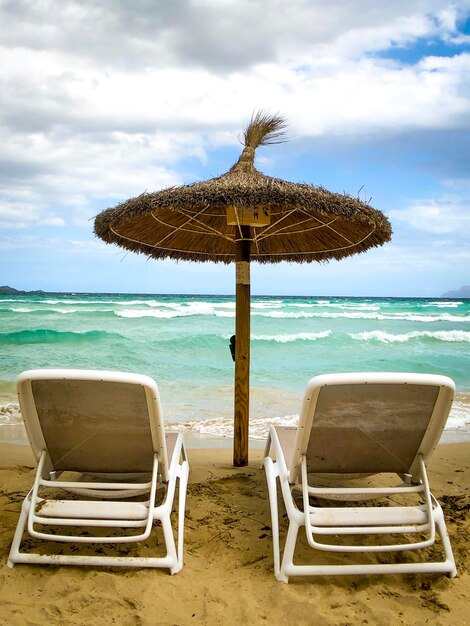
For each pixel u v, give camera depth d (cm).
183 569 265
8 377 993
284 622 225
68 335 1557
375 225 376
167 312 2612
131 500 339
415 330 2159
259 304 4209
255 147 422
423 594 245
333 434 265
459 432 658
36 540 292
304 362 1258
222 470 436
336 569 249
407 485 296
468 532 314
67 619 223
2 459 487
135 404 256
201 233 507
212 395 862
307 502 257
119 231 439
